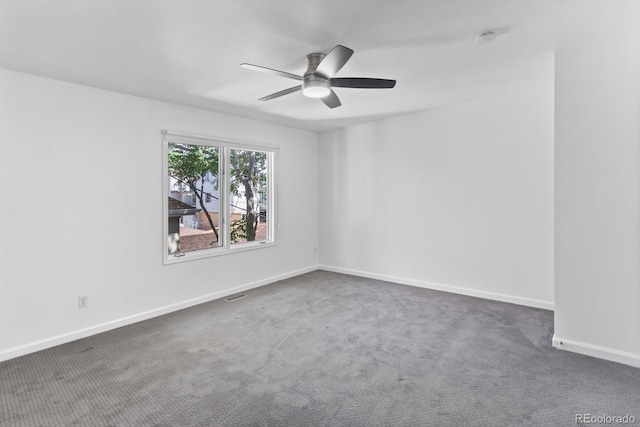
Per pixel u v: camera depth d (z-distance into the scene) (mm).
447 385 2195
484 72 2967
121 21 1972
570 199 2596
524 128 3678
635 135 2355
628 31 2262
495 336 2936
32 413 1930
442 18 2023
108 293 3191
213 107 3859
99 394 2115
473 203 4059
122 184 3277
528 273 3725
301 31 2143
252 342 2861
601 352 2512
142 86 3098
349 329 3123
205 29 2090
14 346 2646
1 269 2592
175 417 1897
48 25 1999
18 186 2664
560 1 1872
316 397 2080
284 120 4621
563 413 1902
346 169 5223
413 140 4508
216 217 4242
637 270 2383
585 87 2496
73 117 2957
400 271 4730
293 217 5164
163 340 2916
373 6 1872
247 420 1873
